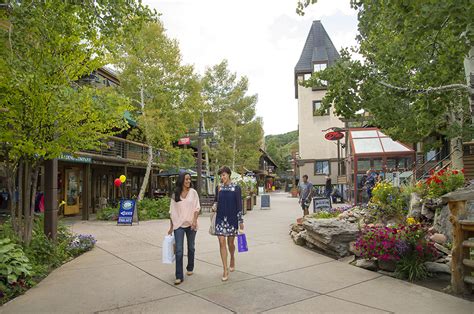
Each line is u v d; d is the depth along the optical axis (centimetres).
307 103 4003
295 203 2866
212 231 592
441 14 402
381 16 662
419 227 620
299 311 433
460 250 498
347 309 439
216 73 3619
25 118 672
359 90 749
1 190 1485
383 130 1348
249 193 2105
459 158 1349
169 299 483
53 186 791
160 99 1836
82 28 582
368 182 1530
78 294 510
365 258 646
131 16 565
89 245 851
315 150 3944
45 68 542
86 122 757
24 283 543
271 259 725
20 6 462
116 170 2489
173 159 1916
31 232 717
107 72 2116
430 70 728
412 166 1739
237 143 3766
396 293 501
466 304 454
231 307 449
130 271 639
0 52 507
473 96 625
